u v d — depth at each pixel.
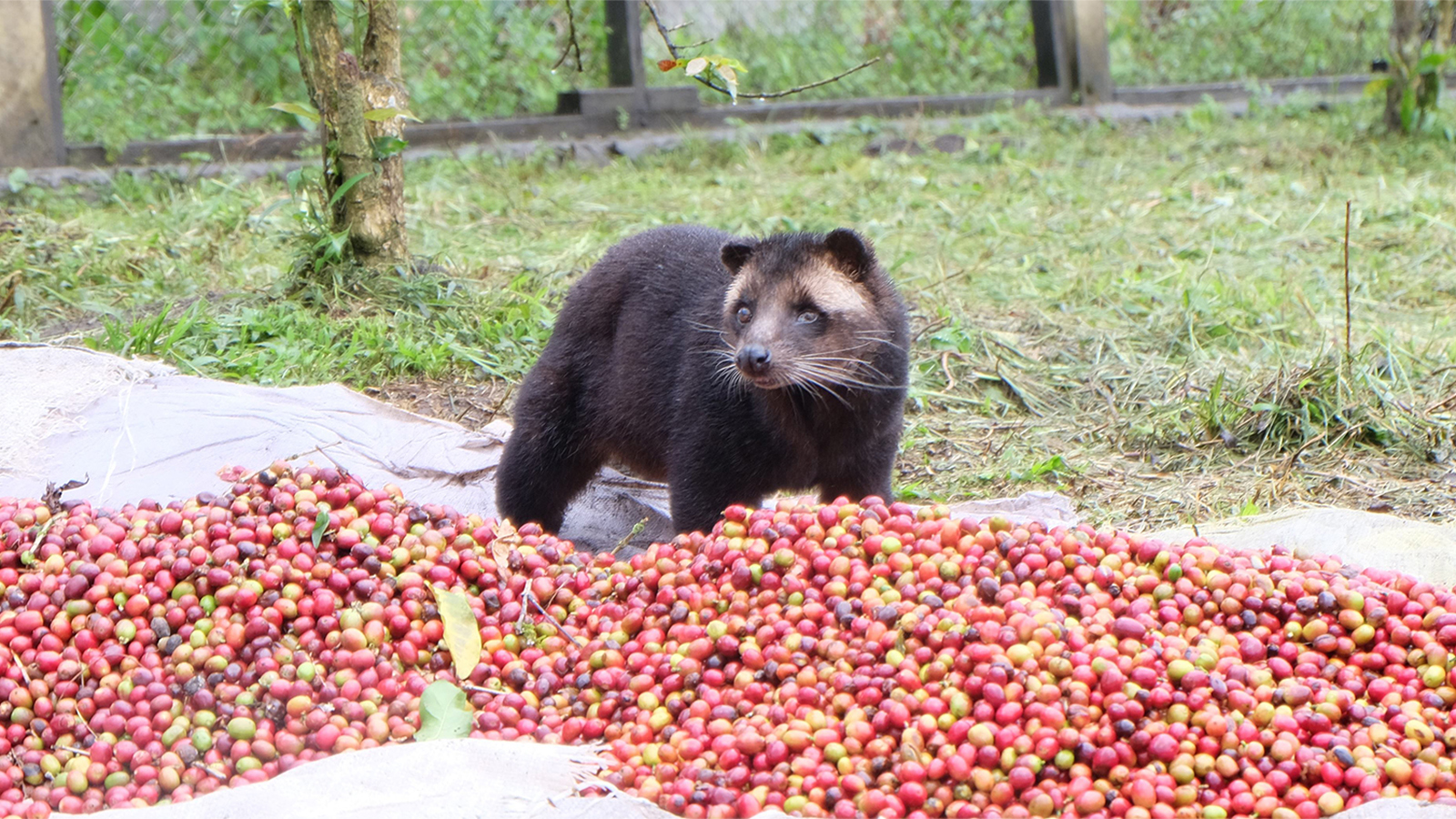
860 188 12.41
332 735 3.56
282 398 6.28
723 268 5.53
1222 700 3.55
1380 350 7.59
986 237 10.86
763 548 4.20
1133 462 6.77
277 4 7.79
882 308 5.33
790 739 3.49
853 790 3.36
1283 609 3.96
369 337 7.46
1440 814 3.00
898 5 16.45
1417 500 6.16
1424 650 3.78
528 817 3.15
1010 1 16.70
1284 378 7.09
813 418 5.25
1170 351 8.09
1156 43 18.41
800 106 14.71
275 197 10.81
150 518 4.28
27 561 4.14
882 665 3.68
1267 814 3.30
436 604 4.09
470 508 6.02
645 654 4.02
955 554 4.12
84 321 7.75
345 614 3.94
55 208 10.17
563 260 9.34
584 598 4.32
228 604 3.96
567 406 5.85
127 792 3.46
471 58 13.92
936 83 16.55
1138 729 3.45
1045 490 6.43
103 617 3.91
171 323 7.66
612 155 13.34
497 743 3.42
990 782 3.35
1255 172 13.42
